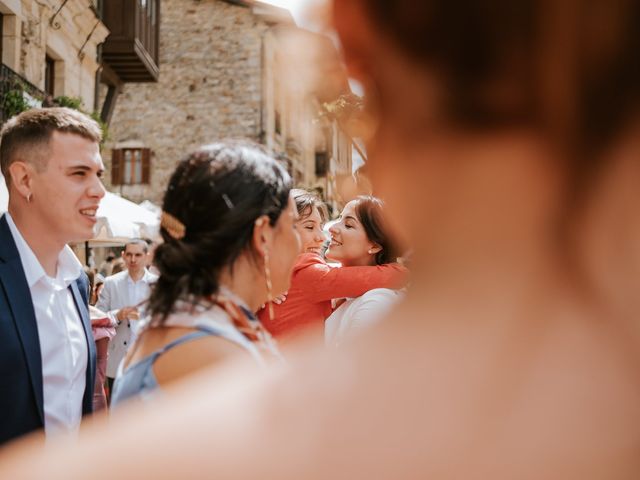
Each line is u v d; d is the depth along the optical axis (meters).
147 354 1.30
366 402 0.29
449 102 0.36
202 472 0.28
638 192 0.34
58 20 11.69
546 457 0.28
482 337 0.31
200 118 20.34
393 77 0.38
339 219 2.91
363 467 0.28
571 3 0.34
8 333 1.92
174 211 1.44
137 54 14.88
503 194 0.35
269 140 20.19
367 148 0.40
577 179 0.34
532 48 0.35
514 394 0.29
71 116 2.22
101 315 2.85
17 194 2.14
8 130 2.19
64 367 2.11
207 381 0.33
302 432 0.29
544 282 0.33
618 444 0.28
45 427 2.04
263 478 0.28
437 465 0.28
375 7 0.38
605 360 0.30
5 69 9.41
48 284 2.12
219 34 20.44
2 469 0.28
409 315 0.33
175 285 1.36
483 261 0.34
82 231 2.19
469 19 0.36
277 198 1.51
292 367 0.32
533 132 0.35
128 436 0.29
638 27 0.34
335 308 3.04
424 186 0.37
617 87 0.34
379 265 2.76
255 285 1.51
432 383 0.30
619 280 0.32
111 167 20.33
